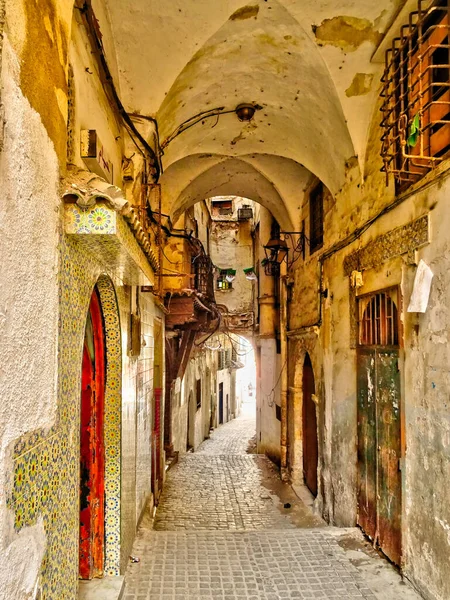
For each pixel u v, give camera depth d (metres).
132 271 2.94
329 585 3.39
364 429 4.49
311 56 4.31
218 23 3.92
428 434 3.14
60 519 1.87
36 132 1.59
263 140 6.20
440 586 2.93
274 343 10.41
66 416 1.95
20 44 1.46
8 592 1.34
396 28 3.79
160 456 7.30
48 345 1.71
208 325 11.65
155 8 3.72
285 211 8.27
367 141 4.64
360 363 4.63
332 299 5.68
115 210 1.90
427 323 3.19
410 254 3.47
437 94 3.21
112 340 3.46
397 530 3.66
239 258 15.98
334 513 5.41
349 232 5.09
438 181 3.07
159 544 4.14
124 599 3.16
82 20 2.58
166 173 7.25
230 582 3.42
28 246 1.50
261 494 7.48
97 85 3.07
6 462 1.33
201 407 15.67
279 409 9.55
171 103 4.64
